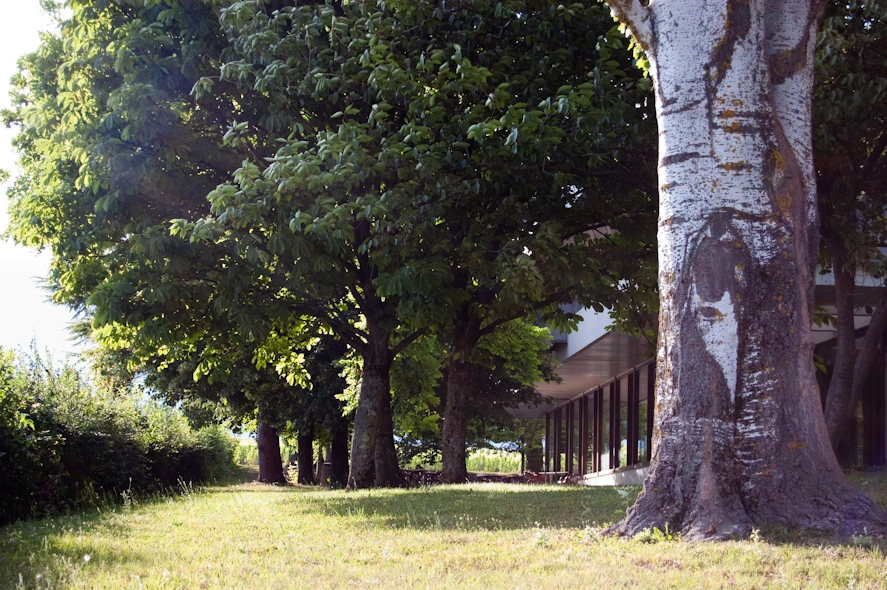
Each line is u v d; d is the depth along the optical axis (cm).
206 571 615
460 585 545
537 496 1373
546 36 1405
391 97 1392
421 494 1510
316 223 1275
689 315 748
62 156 1576
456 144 1334
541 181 1405
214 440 3183
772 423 719
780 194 755
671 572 561
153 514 1211
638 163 1402
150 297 1488
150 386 3262
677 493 725
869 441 2186
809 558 596
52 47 1662
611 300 1644
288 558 680
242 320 1547
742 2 766
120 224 1553
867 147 1412
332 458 3494
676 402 743
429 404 3309
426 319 1450
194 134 1528
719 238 747
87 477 1547
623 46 1370
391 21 1373
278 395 3328
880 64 1266
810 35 802
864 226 1368
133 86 1416
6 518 1188
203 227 1331
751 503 709
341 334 1909
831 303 2080
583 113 1305
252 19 1429
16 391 1323
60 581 569
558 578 554
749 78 764
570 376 4038
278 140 1352
